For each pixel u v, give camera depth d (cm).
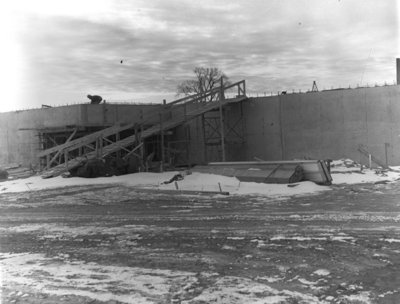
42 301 596
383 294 589
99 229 1125
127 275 705
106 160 2605
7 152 3700
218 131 3206
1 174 2888
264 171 2120
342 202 1477
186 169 2734
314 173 2027
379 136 2597
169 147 3222
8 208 1606
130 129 3366
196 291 617
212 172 2339
